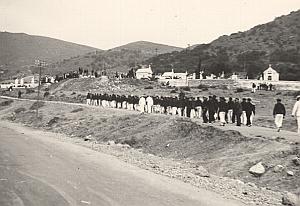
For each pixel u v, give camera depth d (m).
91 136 41.84
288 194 14.58
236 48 190.88
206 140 27.92
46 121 60.47
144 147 31.95
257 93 81.69
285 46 183.00
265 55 172.38
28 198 12.50
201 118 39.41
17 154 23.66
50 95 103.19
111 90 98.81
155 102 49.38
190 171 20.75
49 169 18.61
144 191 14.86
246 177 19.53
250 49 185.75
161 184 16.55
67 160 22.19
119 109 57.88
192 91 90.19
